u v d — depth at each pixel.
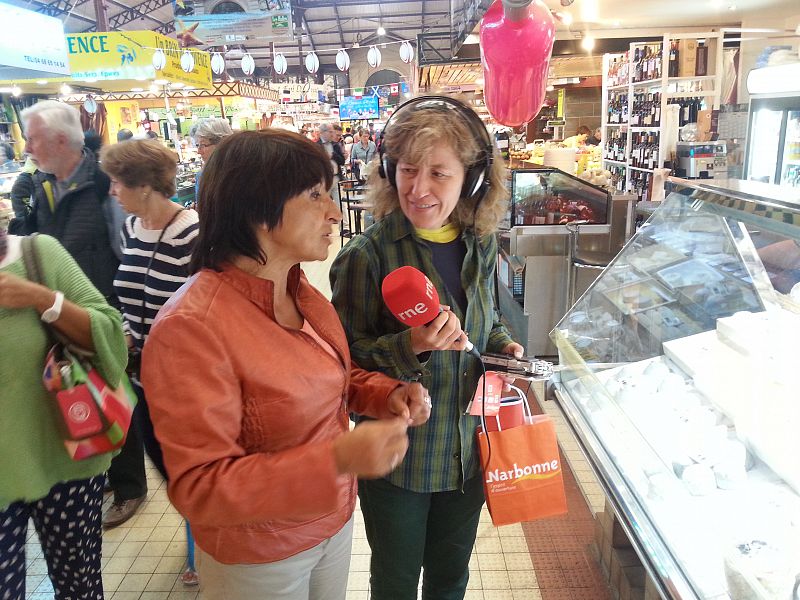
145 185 1.96
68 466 1.48
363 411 1.26
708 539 1.13
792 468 1.16
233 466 0.88
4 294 1.30
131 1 17.06
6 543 1.41
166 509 2.67
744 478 1.22
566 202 4.02
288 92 18.45
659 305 1.80
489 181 1.40
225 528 1.03
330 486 0.87
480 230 1.44
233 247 0.97
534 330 4.14
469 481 1.50
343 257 1.41
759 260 1.52
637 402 1.52
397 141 1.28
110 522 2.54
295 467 0.87
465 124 1.25
